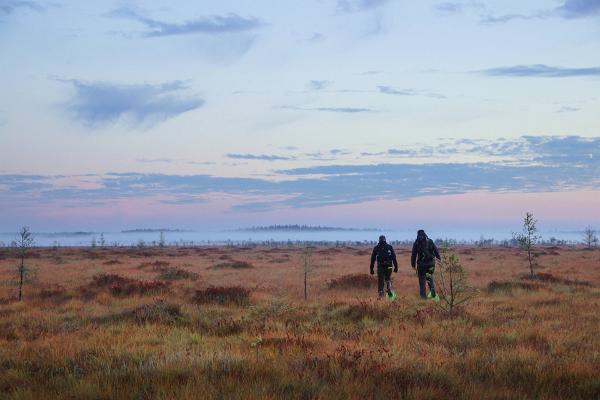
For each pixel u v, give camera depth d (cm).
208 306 1445
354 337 920
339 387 562
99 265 3522
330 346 812
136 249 7931
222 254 5756
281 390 552
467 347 822
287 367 644
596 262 3553
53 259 4334
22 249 1709
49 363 700
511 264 3409
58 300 1642
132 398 530
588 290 1733
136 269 3139
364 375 618
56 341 879
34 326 1083
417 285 2039
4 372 654
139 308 1251
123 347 804
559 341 838
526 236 2341
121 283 1888
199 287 2064
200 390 535
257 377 589
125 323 1102
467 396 558
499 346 823
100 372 616
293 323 1115
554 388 590
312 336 888
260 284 2214
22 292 1798
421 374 633
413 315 1169
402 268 3159
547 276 2133
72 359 725
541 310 1239
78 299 1620
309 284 2216
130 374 615
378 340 894
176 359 686
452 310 1191
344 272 2931
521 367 670
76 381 590
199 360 672
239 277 2608
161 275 2530
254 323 1089
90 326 1056
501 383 611
